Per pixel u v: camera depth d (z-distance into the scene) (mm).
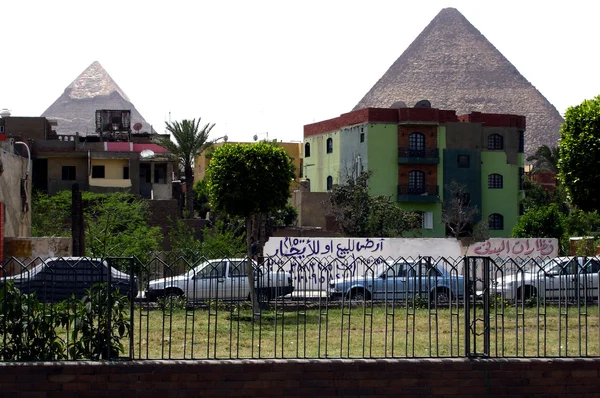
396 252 32188
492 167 72500
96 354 11984
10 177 29984
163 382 11562
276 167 21641
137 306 19766
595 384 12023
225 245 35781
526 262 19266
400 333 16922
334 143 75438
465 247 32812
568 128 19188
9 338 12344
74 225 30016
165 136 65938
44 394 11445
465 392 11883
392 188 70062
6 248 27547
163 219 50531
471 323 13156
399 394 11797
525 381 11953
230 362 11664
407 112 69938
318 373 11727
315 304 21219
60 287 14180
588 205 18984
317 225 64500
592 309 20953
